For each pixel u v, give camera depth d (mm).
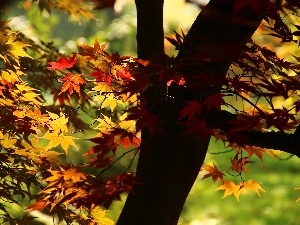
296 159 17312
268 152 4785
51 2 6727
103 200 4246
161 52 4414
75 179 4297
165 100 4539
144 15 4707
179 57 4531
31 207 4293
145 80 4000
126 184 4281
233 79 4055
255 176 16469
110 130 4711
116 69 4301
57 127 4566
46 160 4961
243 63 4102
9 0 4383
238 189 4930
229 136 4418
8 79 4703
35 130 4637
